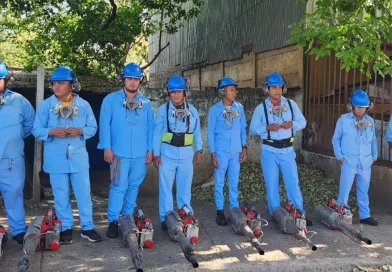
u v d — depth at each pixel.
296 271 4.36
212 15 13.88
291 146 5.71
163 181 5.33
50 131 4.72
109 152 5.12
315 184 7.48
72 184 4.95
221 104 5.76
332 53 7.81
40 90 6.57
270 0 9.96
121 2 12.75
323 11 5.70
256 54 10.78
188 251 4.02
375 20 5.52
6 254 4.57
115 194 5.16
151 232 4.70
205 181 7.79
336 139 5.82
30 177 7.74
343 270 4.41
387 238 5.25
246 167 8.05
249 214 5.21
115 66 12.02
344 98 7.52
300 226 5.23
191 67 16.11
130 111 5.12
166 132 5.27
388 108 7.08
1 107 4.68
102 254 4.59
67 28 11.71
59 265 4.29
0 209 6.16
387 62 5.56
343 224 5.18
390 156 6.67
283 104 5.68
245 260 4.48
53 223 4.63
